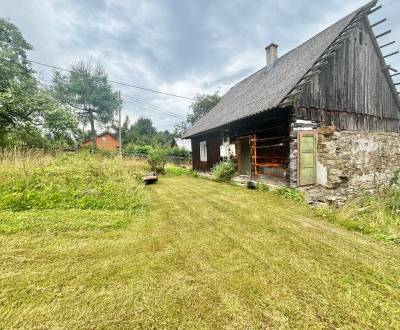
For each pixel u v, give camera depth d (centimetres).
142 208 555
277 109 789
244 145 1125
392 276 265
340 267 284
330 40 841
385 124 1054
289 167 766
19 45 1544
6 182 559
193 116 3544
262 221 464
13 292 232
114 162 905
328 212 498
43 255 311
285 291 236
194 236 386
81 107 3972
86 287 241
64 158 885
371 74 986
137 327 189
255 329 186
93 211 504
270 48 1351
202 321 195
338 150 744
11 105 1171
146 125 6219
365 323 194
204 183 1020
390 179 893
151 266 286
